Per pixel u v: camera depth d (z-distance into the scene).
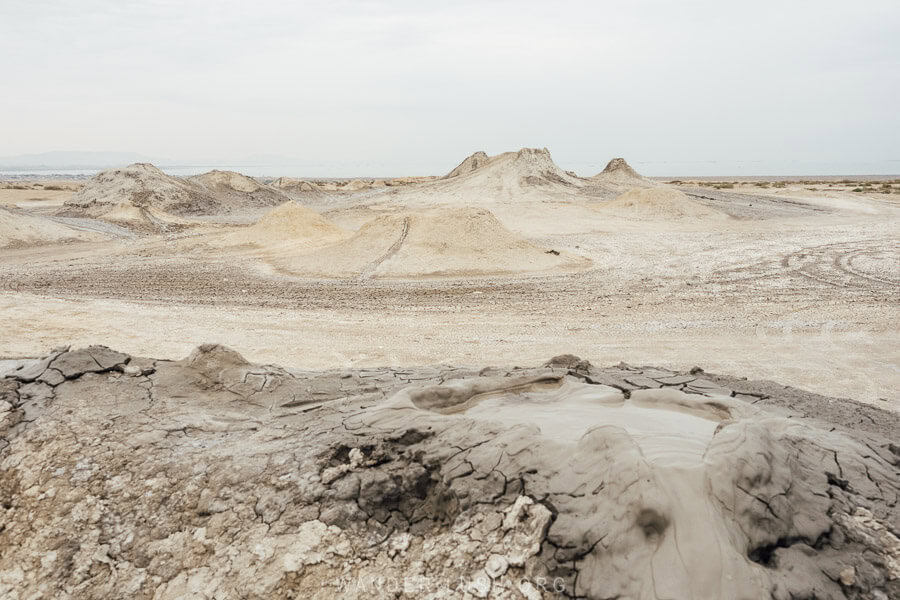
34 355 9.11
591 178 65.81
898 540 3.08
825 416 5.41
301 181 63.38
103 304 13.18
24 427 4.65
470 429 4.06
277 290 15.37
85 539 3.67
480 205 41.72
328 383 5.70
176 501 3.82
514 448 3.74
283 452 4.14
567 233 28.61
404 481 3.73
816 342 9.76
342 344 10.01
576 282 15.93
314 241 24.59
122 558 3.53
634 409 4.75
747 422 3.75
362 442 4.12
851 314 11.54
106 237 27.28
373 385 5.67
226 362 5.71
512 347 9.70
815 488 3.40
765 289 14.26
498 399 5.04
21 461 4.30
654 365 8.64
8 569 3.61
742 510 3.01
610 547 2.95
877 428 5.17
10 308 12.51
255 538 3.47
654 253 21.30
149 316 12.05
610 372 6.11
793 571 2.85
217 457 4.17
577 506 3.21
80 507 3.86
